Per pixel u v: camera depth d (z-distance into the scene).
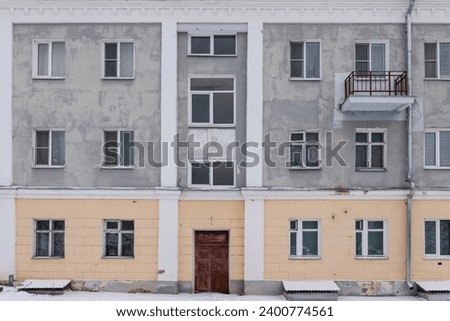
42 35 16.41
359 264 16.05
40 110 16.38
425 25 16.23
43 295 15.40
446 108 16.17
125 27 16.34
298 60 16.50
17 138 16.39
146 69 16.31
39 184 16.33
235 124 16.39
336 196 16.09
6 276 16.17
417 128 16.17
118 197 16.23
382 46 16.44
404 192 16.00
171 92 16.22
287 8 16.14
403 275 16.02
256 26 16.20
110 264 16.17
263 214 16.11
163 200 16.17
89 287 16.16
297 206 16.12
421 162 16.14
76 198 16.30
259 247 16.03
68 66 16.39
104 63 16.55
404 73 15.91
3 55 16.34
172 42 16.23
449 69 16.38
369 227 16.33
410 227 15.91
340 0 16.03
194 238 16.41
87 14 16.31
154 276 16.11
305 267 16.05
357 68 16.45
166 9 16.23
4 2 16.25
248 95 16.16
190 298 15.44
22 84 16.42
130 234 16.44
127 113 16.33
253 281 15.98
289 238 16.17
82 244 16.23
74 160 16.33
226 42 16.59
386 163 16.19
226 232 16.44
